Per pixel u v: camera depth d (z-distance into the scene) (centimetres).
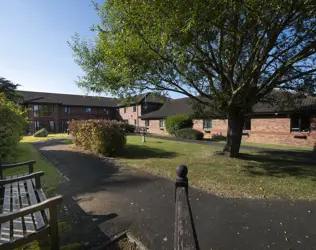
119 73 600
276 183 511
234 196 427
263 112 1396
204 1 361
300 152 1012
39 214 257
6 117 731
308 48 532
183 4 363
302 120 1266
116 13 490
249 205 382
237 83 725
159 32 430
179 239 143
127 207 373
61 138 1953
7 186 379
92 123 951
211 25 409
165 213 348
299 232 288
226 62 719
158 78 640
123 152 991
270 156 884
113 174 599
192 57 572
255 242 264
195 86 719
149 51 529
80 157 870
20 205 297
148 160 801
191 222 149
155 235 281
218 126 1764
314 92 693
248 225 309
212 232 290
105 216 338
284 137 1338
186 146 1255
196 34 432
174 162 760
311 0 350
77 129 1109
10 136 721
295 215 341
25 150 1091
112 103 3903
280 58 626
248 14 432
